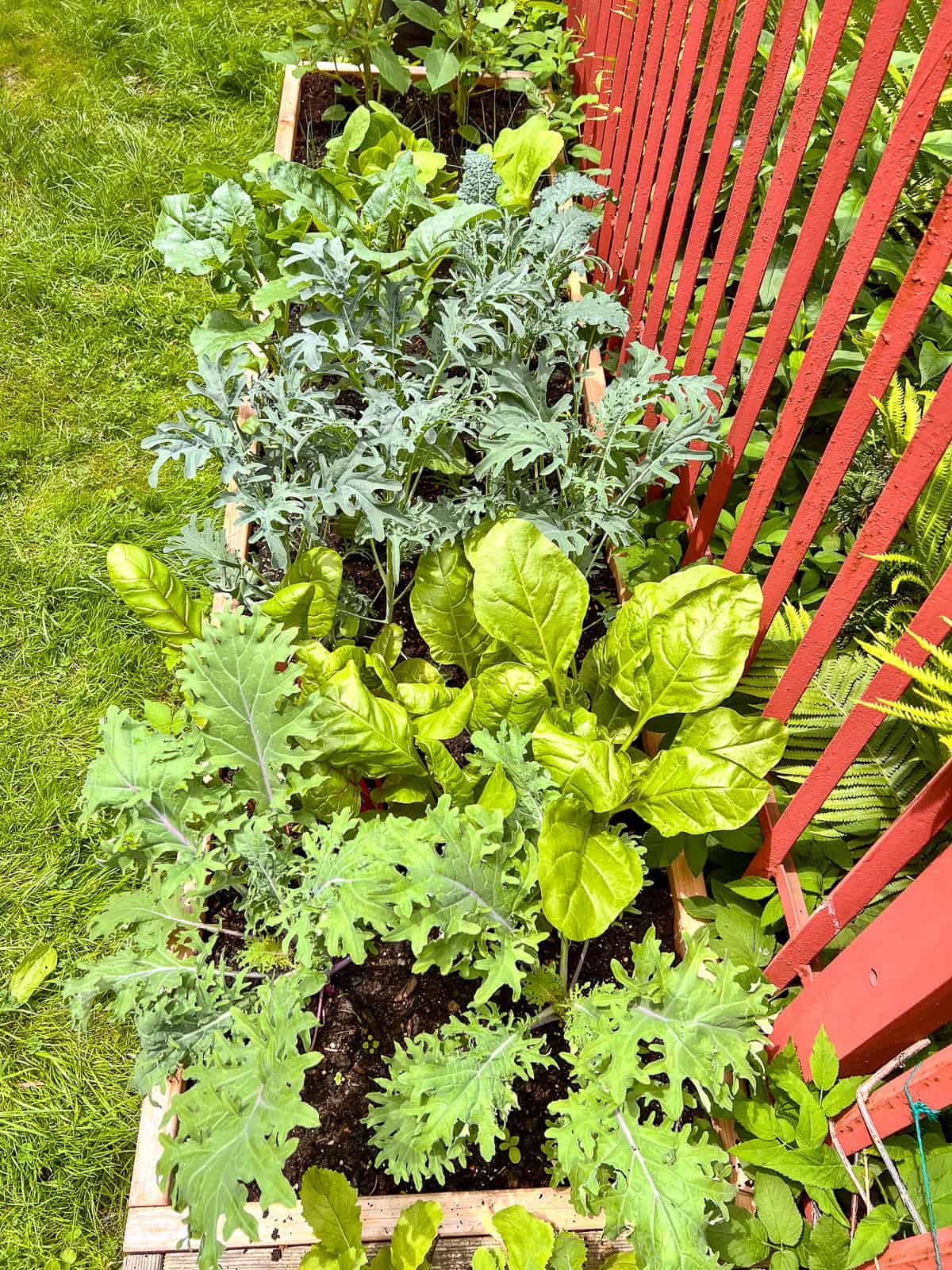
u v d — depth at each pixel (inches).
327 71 133.2
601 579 91.3
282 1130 50.8
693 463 81.4
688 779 65.9
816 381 60.0
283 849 66.1
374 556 88.5
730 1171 57.6
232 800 64.9
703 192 74.7
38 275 121.5
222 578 79.0
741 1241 57.2
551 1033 70.2
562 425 78.2
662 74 83.4
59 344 116.9
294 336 78.0
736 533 72.3
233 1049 56.1
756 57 89.0
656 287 86.2
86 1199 70.8
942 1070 48.5
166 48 144.3
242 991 68.6
